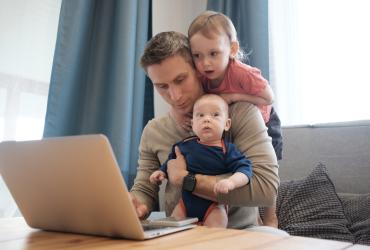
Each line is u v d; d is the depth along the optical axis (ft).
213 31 3.33
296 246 1.71
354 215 5.42
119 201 1.84
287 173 6.61
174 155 3.44
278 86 7.73
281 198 5.88
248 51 7.28
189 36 3.46
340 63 7.34
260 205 3.09
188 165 3.22
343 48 7.32
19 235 2.17
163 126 3.94
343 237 4.87
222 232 2.11
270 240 1.85
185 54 3.29
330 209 5.48
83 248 1.76
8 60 5.24
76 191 1.98
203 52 3.34
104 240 1.97
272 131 4.47
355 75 7.18
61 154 1.91
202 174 3.14
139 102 6.47
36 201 2.23
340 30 7.38
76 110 5.88
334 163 6.29
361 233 4.90
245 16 7.54
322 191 5.78
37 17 5.62
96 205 1.95
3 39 5.19
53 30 5.81
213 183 2.94
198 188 2.99
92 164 1.82
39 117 5.56
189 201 3.16
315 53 7.59
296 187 5.97
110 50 6.46
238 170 2.95
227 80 3.52
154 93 7.29
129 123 6.13
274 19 7.91
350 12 7.30
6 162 2.20
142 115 6.57
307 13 7.72
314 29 7.63
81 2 5.77
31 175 2.13
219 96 3.50
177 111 3.58
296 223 5.43
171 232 2.08
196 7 8.90
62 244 1.87
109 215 1.94
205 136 3.21
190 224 2.33
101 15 6.47
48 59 5.72
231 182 2.74
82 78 6.05
